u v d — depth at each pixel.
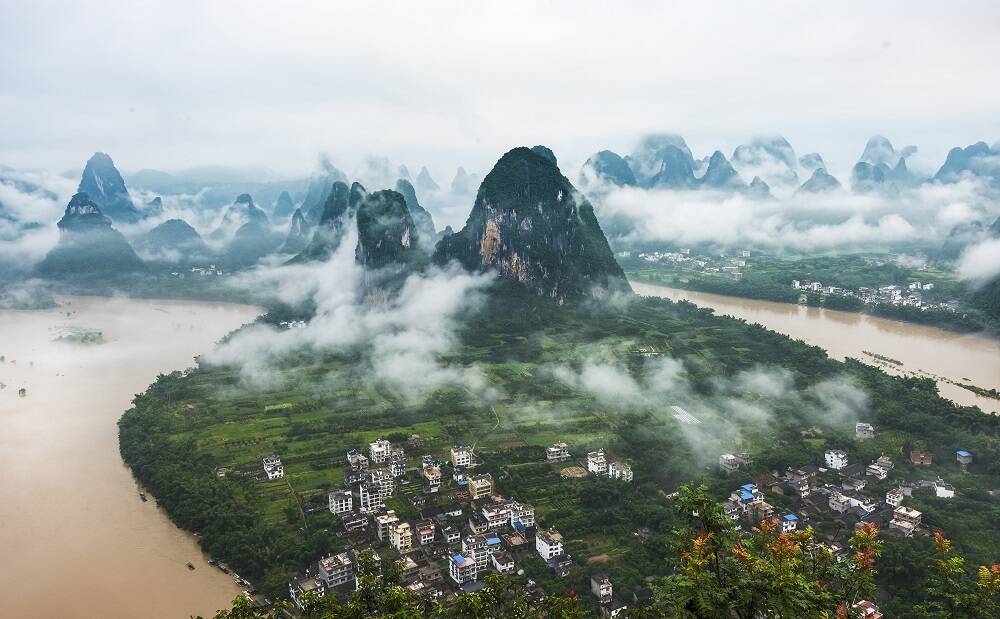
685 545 74.56
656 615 77.50
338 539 181.12
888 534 172.00
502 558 166.00
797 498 197.38
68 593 159.50
